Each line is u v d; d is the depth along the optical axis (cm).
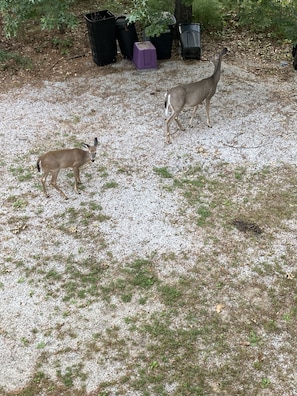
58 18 1096
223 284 698
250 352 632
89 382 611
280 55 1181
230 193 822
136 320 662
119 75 1119
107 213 794
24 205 807
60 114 1002
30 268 721
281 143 917
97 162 885
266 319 662
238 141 923
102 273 713
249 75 1112
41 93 1066
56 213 796
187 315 666
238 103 1023
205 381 610
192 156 892
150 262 725
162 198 815
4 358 632
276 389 602
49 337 649
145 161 885
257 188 830
